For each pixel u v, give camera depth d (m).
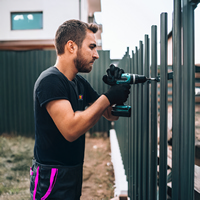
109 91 1.27
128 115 1.45
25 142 6.62
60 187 1.33
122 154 3.68
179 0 1.01
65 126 1.17
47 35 9.31
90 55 1.36
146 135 1.71
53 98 1.19
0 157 5.09
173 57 1.07
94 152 5.66
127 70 3.04
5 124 7.25
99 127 7.45
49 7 9.24
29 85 7.26
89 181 3.75
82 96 1.54
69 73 1.39
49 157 1.35
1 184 3.59
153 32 1.49
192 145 1.00
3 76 7.23
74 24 1.32
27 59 7.24
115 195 2.86
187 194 1.01
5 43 8.70
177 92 1.02
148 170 1.70
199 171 1.73
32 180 1.43
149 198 1.63
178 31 1.01
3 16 9.36
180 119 1.02
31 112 7.22
